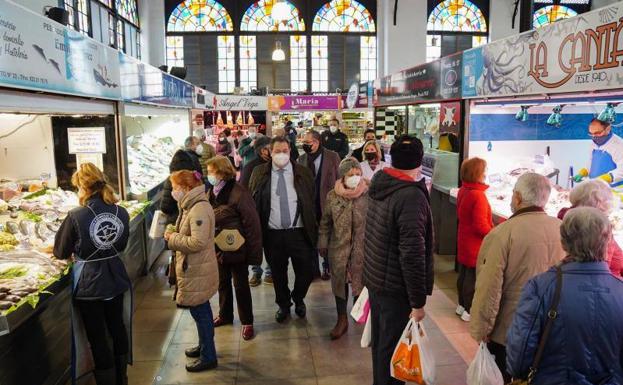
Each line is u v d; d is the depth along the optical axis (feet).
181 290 10.02
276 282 12.79
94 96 13.19
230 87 54.95
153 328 12.79
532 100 13.56
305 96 44.83
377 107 30.37
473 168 12.26
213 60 54.34
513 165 17.12
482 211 12.17
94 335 8.96
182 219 9.91
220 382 10.21
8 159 15.46
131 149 22.81
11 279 8.82
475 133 16.83
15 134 15.35
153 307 14.17
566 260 5.41
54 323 9.60
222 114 48.44
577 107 17.20
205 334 10.49
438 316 13.34
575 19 10.52
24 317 7.87
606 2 52.37
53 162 15.71
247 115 48.55
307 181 12.53
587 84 10.18
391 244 7.89
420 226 7.54
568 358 5.16
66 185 15.87
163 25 51.78
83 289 8.71
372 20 55.01
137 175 20.02
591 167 14.38
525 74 12.52
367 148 14.94
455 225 18.83
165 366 10.87
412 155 7.77
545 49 11.66
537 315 5.33
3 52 8.59
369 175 15.07
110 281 8.93
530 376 5.44
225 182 11.27
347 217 11.34
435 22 54.65
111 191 9.18
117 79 15.19
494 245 7.53
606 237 5.18
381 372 8.39
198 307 10.32
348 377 10.37
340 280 11.60
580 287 5.15
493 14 54.34
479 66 15.07
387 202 7.87
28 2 25.20
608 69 9.53
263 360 11.07
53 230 12.14
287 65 55.06
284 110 44.96
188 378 10.36
